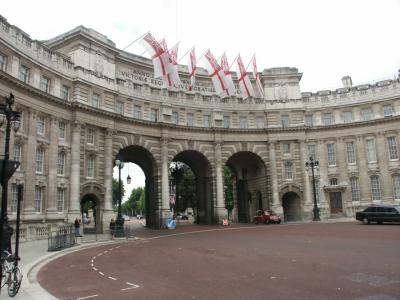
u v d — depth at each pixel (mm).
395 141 62906
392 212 42656
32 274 18266
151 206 61406
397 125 62531
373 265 16297
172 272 17047
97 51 52031
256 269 16750
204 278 15297
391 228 36344
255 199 72750
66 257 24578
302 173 65688
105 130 51438
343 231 35125
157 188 58094
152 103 59219
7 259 13367
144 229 57062
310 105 68500
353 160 65688
